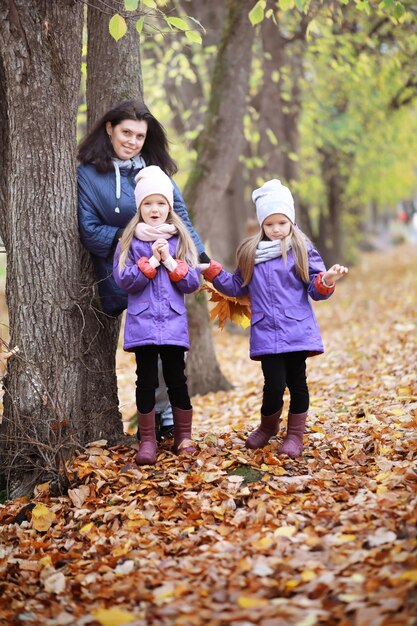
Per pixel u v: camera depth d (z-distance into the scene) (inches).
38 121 167.3
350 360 335.3
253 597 112.2
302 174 676.7
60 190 170.7
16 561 139.1
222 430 211.2
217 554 128.4
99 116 194.9
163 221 165.5
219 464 164.9
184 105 522.3
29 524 154.7
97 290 182.7
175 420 173.2
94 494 158.9
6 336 409.1
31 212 169.9
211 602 112.6
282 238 168.4
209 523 142.9
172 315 162.4
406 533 121.6
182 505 149.3
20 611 120.0
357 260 1026.7
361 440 177.2
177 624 106.2
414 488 139.9
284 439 174.7
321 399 251.0
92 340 181.5
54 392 170.7
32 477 170.4
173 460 168.7
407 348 322.7
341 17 332.5
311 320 167.2
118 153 174.6
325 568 117.9
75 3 167.0
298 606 107.4
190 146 507.8
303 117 564.7
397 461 157.9
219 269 173.2
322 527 132.3
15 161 170.1
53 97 167.9
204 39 452.4
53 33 165.5
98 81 194.1
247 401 296.8
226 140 333.1
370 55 426.3
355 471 158.4
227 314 183.8
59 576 129.2
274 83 486.0
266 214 167.3
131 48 194.1
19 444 170.9
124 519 149.1
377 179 796.0
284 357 168.6
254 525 137.0
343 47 403.9
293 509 142.3
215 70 334.3
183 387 170.9
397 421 188.5
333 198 842.8
